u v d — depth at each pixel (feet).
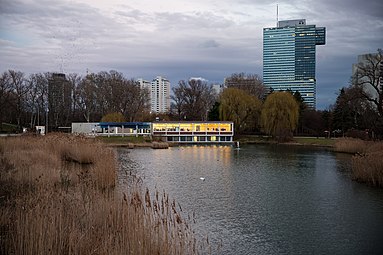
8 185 46.62
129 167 107.86
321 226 50.34
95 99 308.81
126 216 35.42
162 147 187.01
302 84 558.15
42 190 41.96
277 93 222.69
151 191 70.59
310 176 94.22
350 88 177.17
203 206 60.49
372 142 153.07
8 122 278.67
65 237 30.35
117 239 29.58
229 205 61.52
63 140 106.93
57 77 288.30
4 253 28.81
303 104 273.75
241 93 244.22
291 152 165.89
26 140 103.30
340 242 44.14
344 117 243.81
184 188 75.72
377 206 61.46
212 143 226.17
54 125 282.15
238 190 74.49
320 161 128.98
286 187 78.28
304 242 44.09
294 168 110.01
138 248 29.40
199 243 42.65
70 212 35.94
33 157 76.48
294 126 221.66
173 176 91.66
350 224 51.26
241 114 243.19
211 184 81.00
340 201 65.00
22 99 260.01
